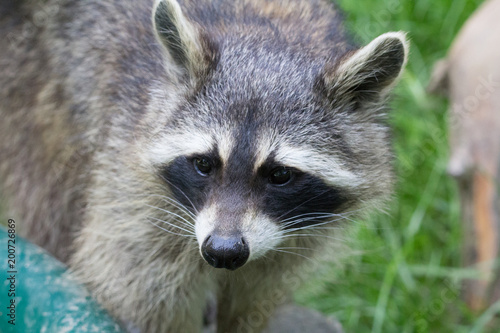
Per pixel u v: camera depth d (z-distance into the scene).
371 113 5.46
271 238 5.09
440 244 8.62
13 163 7.23
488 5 8.35
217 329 6.70
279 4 5.99
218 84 5.13
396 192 6.06
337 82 5.16
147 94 5.54
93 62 6.34
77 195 6.66
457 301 7.97
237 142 4.92
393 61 5.25
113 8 6.32
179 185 5.24
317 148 5.12
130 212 5.62
